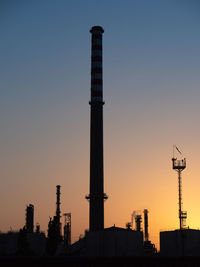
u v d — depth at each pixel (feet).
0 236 371.35
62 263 166.91
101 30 428.15
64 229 433.89
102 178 404.57
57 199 436.35
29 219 459.73
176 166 366.02
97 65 420.36
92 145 408.67
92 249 313.73
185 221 358.02
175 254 280.10
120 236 310.24
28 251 360.89
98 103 414.41
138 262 169.07
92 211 399.03
